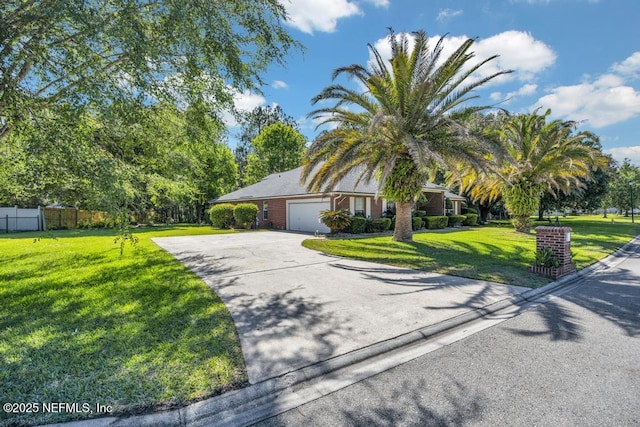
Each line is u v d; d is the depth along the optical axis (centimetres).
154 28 573
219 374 300
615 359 340
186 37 578
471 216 2473
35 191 716
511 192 1714
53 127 540
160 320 436
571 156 1512
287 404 266
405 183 1214
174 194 1137
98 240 1485
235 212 2200
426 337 405
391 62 1023
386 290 602
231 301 530
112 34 490
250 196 2345
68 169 592
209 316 452
